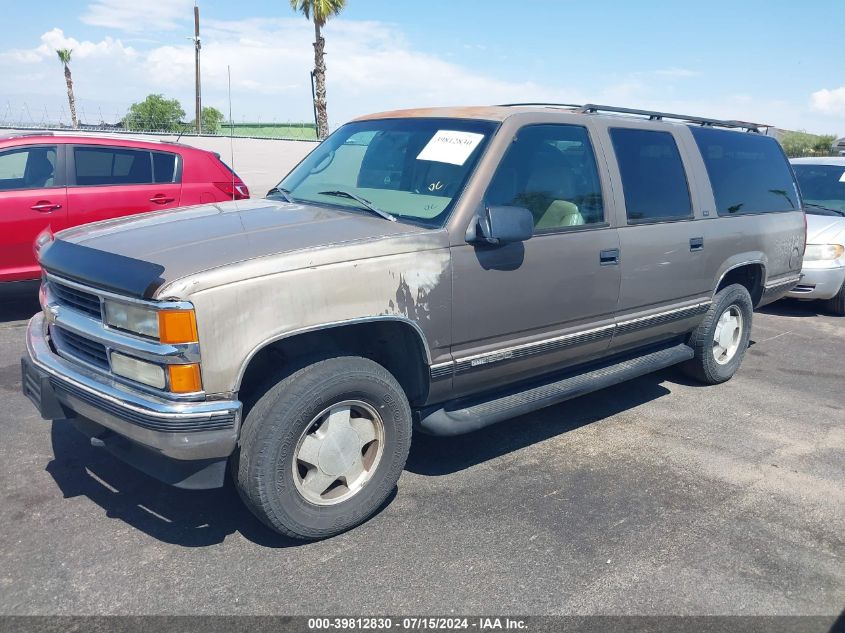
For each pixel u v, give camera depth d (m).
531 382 4.27
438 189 3.73
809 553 3.40
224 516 3.51
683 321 5.06
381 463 3.43
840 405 5.46
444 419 3.72
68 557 3.12
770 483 4.10
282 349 3.30
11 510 3.48
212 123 29.47
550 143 4.06
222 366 2.86
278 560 3.16
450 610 2.87
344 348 3.49
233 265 2.89
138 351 2.86
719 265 5.21
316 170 4.48
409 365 3.59
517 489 3.89
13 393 4.97
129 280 2.86
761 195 5.74
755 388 5.79
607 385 4.52
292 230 3.34
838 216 8.60
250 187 20.69
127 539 3.27
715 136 5.37
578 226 4.09
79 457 4.06
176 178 7.67
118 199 7.24
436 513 3.61
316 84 25.25
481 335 3.70
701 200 5.02
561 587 3.04
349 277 3.14
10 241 6.67
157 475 3.02
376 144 4.29
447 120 4.12
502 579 3.08
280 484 3.08
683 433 4.78
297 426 3.06
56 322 3.31
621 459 4.34
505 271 3.71
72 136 7.11
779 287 6.03
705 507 3.79
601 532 3.49
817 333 7.70
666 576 3.15
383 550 3.27
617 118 4.59
